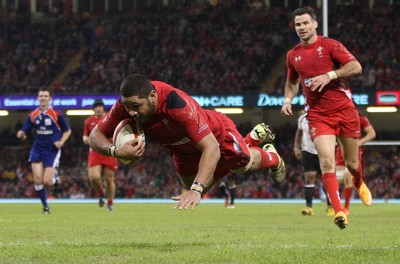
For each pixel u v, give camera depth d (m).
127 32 143.00
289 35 137.75
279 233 27.66
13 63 138.50
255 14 143.12
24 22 146.88
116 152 18.22
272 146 25.86
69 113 123.69
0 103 121.06
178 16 145.38
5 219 41.81
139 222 37.72
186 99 18.27
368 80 122.06
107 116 19.16
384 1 144.12
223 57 134.75
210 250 19.12
